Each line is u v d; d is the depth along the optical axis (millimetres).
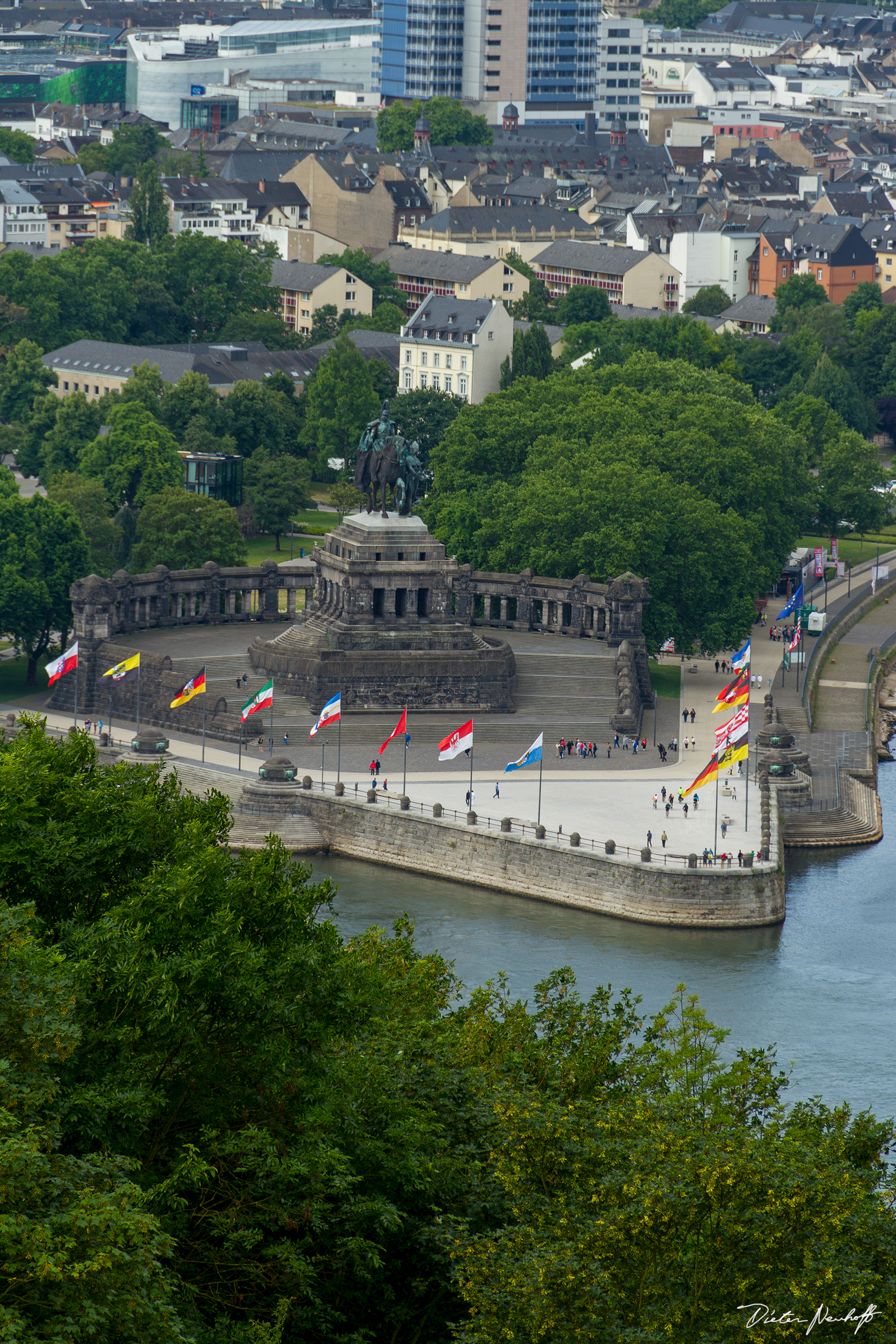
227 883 150125
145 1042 136250
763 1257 127312
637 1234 126938
